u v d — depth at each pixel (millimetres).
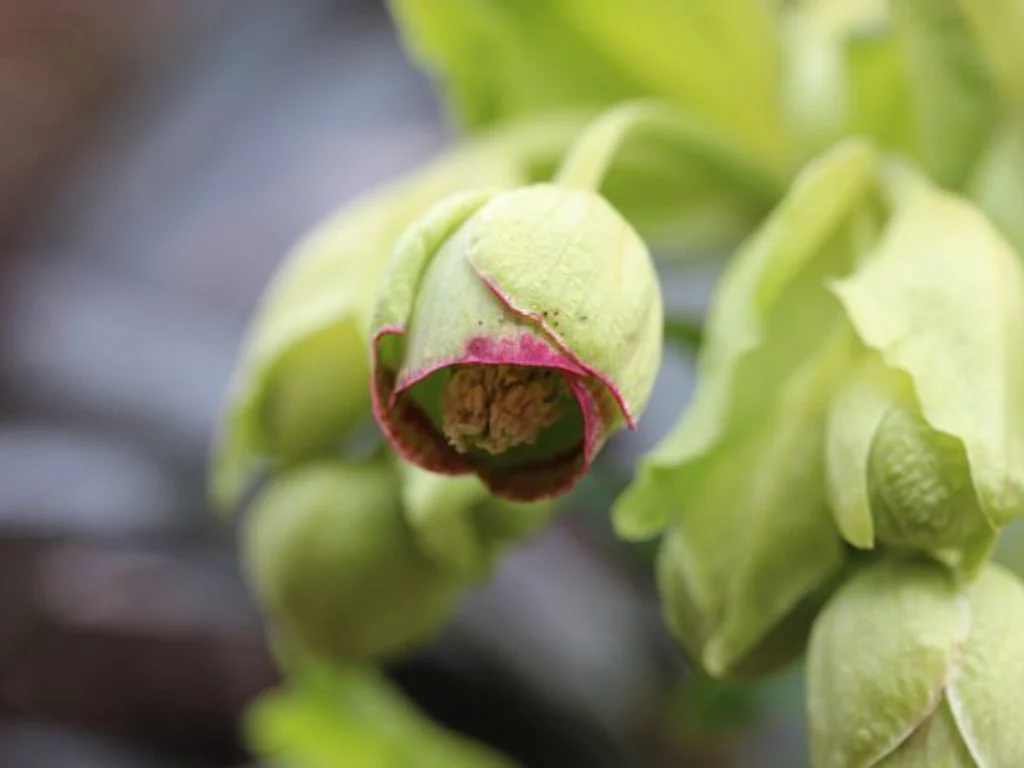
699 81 267
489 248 197
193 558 366
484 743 356
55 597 438
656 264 275
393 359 200
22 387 423
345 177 455
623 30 266
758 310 225
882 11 267
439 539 227
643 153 258
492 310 196
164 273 440
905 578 209
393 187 247
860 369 214
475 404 201
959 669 204
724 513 219
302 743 296
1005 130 245
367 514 236
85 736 439
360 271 234
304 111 470
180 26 553
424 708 358
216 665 449
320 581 236
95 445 376
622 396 198
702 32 264
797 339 229
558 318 196
